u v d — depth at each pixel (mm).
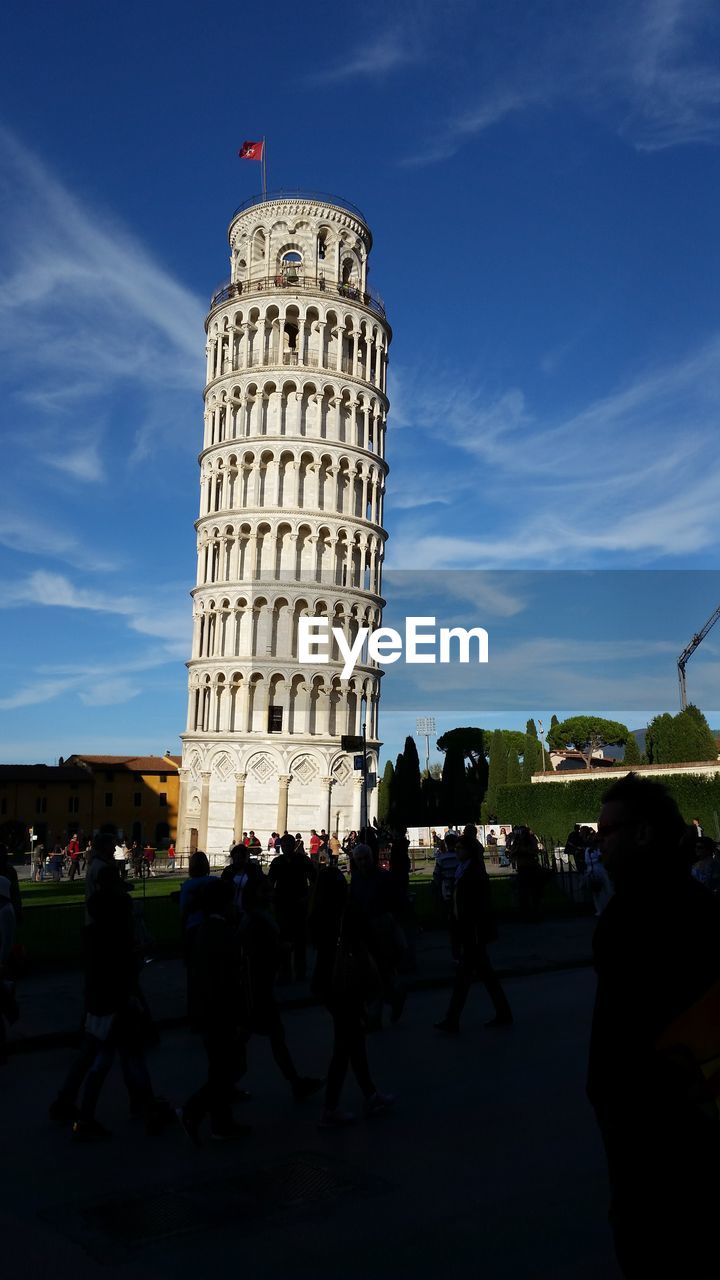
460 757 99188
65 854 61219
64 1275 7355
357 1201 8750
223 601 82125
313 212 87562
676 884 4641
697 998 4340
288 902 20641
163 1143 10508
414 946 25641
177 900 21859
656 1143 4285
